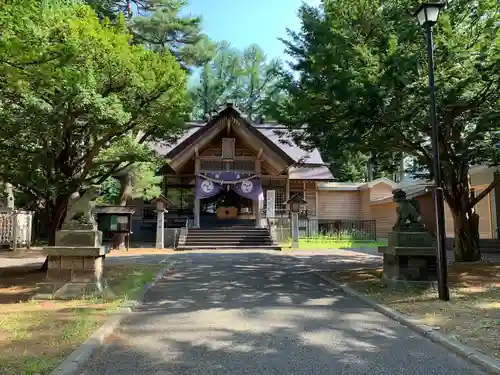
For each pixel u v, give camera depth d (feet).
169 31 86.89
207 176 76.95
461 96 29.84
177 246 66.95
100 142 34.65
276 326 20.20
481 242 56.39
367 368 14.71
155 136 41.29
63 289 26.48
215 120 75.97
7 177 32.48
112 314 21.74
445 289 24.32
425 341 17.83
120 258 51.98
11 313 21.85
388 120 28.78
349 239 76.43
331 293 28.81
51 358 14.73
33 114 27.86
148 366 14.78
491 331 18.02
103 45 28.86
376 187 90.68
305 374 14.15
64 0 29.09
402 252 28.02
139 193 70.90
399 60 25.98
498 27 30.37
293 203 68.85
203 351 16.46
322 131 33.01
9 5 21.07
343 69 27.89
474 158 35.42
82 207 28.12
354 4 29.73
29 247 68.49
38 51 20.45
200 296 27.76
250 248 66.54
